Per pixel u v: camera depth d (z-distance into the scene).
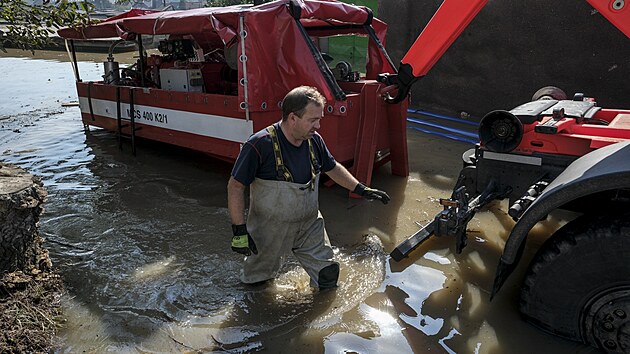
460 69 8.73
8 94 11.30
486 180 3.69
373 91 4.91
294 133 2.79
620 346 2.51
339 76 5.85
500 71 8.13
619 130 3.22
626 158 2.45
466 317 3.02
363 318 3.02
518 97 8.00
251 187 3.03
